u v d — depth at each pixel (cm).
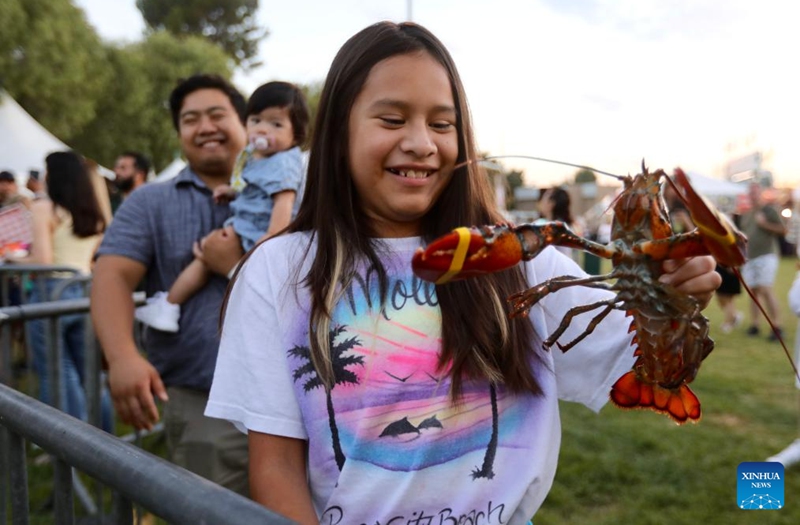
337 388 127
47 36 2016
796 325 827
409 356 129
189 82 270
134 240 246
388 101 127
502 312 133
